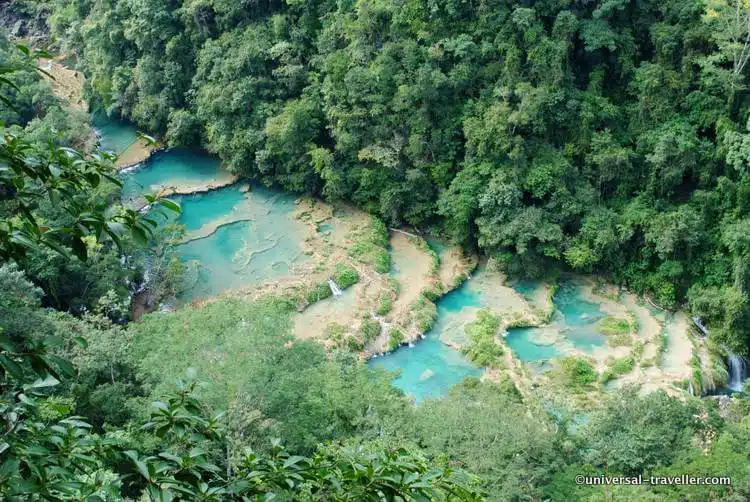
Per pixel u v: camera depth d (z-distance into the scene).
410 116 64.31
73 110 77.38
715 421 39.28
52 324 36.50
